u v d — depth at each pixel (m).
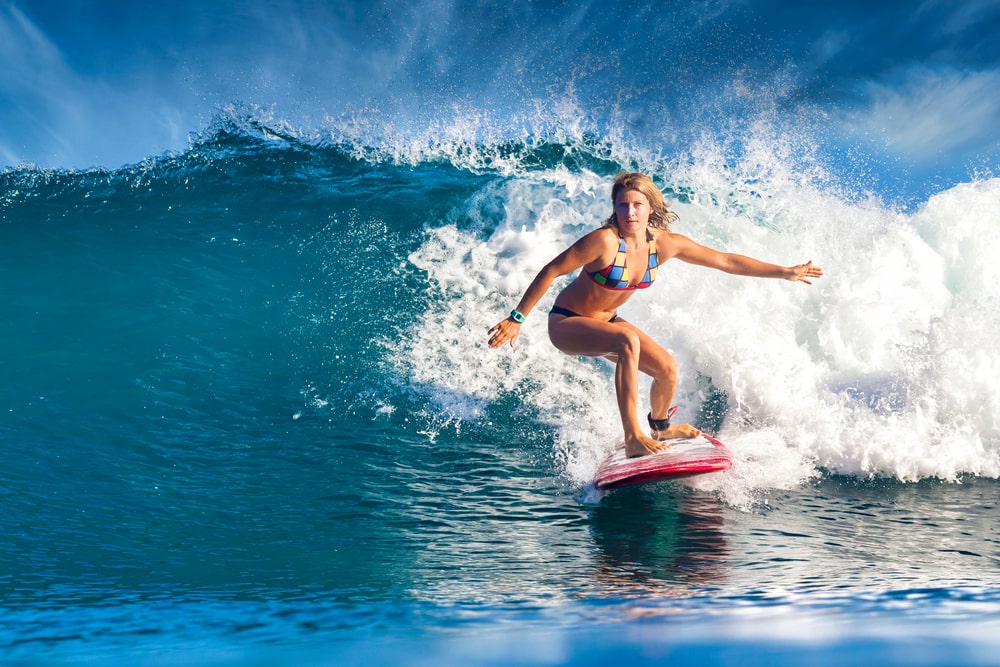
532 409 5.77
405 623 1.58
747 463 4.85
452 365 6.23
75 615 2.18
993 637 0.81
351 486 4.37
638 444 4.39
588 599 2.19
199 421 5.16
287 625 1.69
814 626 0.97
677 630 1.02
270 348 6.27
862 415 5.24
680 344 6.01
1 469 4.22
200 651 1.19
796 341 6.52
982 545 3.57
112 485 4.17
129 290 6.78
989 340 5.42
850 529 3.85
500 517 3.99
